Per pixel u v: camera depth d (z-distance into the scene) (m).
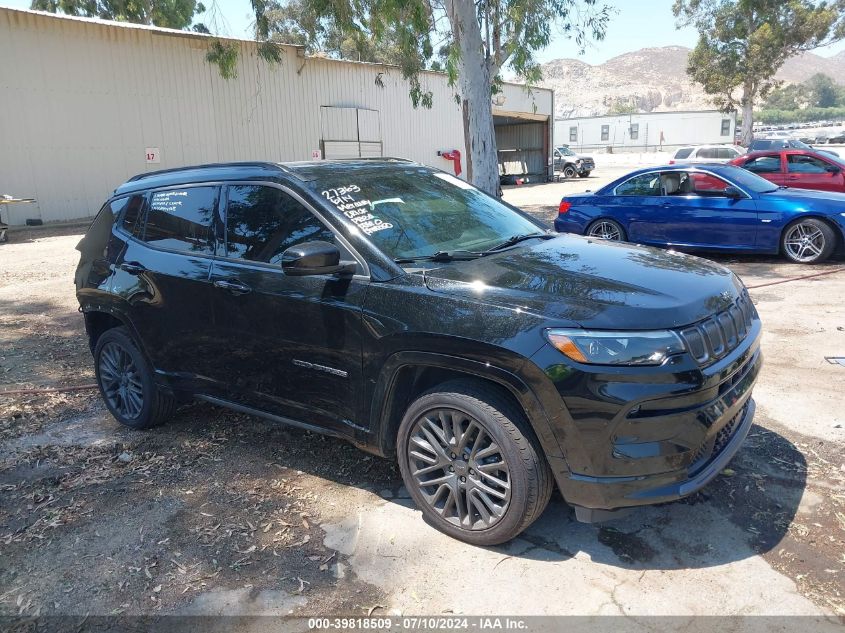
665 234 10.12
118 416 4.88
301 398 3.76
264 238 3.91
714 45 36.34
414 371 3.37
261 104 24.00
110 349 4.85
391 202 3.96
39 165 19.23
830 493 3.52
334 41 18.17
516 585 2.95
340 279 3.49
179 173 4.55
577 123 66.12
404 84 29.06
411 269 3.46
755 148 28.88
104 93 20.23
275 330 3.76
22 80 18.66
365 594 2.94
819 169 13.70
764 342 6.02
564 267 3.46
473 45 12.95
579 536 3.28
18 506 3.81
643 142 62.69
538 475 3.00
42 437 4.77
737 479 3.70
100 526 3.57
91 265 4.87
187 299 4.17
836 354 5.62
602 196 10.76
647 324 2.87
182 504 3.75
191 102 22.17
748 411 3.55
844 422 4.34
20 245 15.51
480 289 3.18
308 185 3.82
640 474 2.85
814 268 9.06
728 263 9.81
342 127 26.78
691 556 3.08
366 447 3.58
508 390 3.05
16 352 6.86
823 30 32.91
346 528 3.44
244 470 4.12
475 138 13.37
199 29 34.97
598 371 2.80
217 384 4.17
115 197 4.92
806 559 3.01
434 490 3.37
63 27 19.22
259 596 2.96
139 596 2.99
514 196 26.98
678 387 2.82
